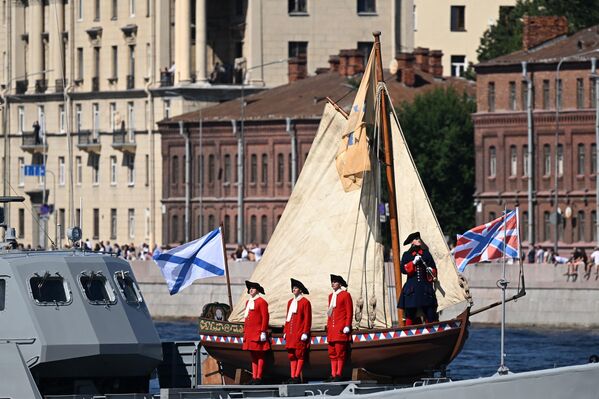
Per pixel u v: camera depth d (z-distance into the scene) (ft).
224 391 394.32
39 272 387.75
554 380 364.38
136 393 396.57
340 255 472.03
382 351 424.46
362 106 463.42
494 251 463.42
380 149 469.57
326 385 399.24
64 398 382.22
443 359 428.56
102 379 396.16
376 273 467.52
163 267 479.41
